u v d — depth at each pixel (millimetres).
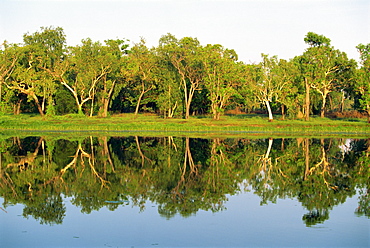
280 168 35469
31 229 19766
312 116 94000
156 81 89312
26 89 86000
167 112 95500
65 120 76375
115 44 94688
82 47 83438
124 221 20906
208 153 43562
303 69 83938
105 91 86500
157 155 41719
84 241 18266
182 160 38875
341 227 20297
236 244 18016
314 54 81312
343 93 101688
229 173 33031
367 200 25281
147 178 30625
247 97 86938
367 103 77625
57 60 87062
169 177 31094
